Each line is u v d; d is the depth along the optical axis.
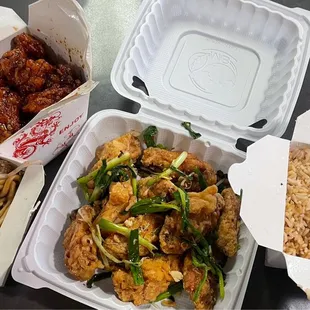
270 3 0.43
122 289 0.32
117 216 0.34
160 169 0.38
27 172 0.34
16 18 0.38
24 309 0.34
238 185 0.30
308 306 0.34
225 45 0.44
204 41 0.44
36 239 0.33
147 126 0.38
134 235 0.33
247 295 0.34
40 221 0.34
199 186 0.37
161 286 0.33
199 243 0.34
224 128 0.37
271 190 0.30
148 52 0.42
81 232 0.33
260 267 0.35
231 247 0.33
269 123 0.37
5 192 0.34
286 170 0.31
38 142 0.34
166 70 0.42
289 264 0.28
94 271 0.33
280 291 0.35
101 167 0.36
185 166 0.37
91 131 0.37
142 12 0.42
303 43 0.41
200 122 0.38
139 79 0.41
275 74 0.42
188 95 0.41
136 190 0.36
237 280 0.32
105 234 0.34
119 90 0.38
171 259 0.34
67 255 0.33
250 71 0.43
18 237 0.32
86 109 0.36
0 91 0.36
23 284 0.33
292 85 0.39
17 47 0.38
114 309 0.32
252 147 0.31
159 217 0.35
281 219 0.29
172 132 0.37
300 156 0.33
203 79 0.42
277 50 0.43
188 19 0.45
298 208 0.31
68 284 0.32
